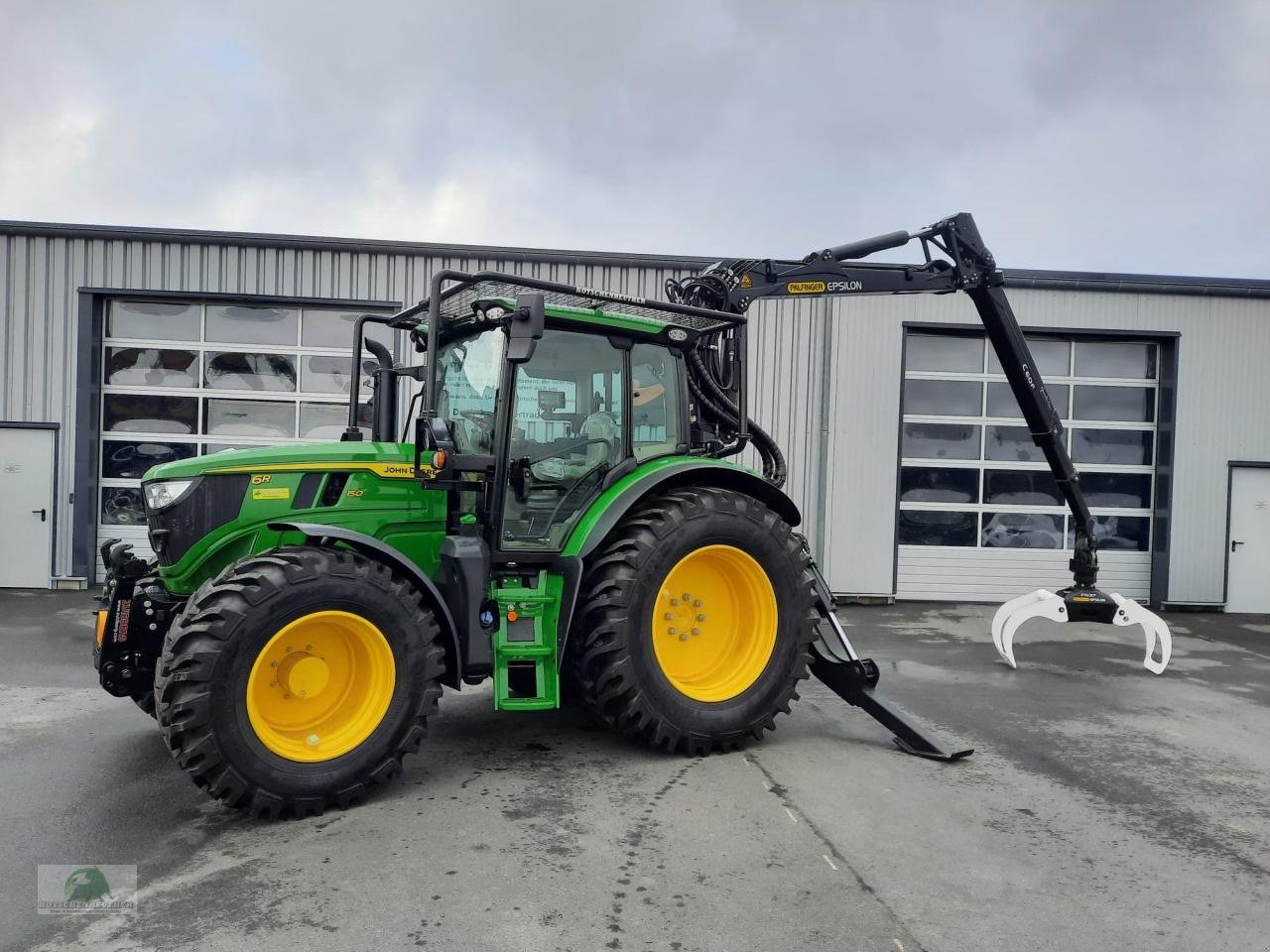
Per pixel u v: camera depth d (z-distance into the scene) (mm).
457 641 4047
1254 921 2902
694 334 4953
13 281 9852
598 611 4312
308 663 3688
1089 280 10539
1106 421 10953
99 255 9930
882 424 10445
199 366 10242
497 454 4297
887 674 6734
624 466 4652
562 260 10234
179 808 3711
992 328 6621
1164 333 10664
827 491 10398
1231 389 10719
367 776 3732
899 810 3818
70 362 9938
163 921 2770
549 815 3680
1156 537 10883
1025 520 10836
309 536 4035
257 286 10070
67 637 7453
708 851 3350
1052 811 3857
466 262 10180
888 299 10406
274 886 3020
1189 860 3377
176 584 4109
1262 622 10016
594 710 4578
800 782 4141
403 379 6070
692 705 4453
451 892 2988
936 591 10750
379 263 10164
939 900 2998
